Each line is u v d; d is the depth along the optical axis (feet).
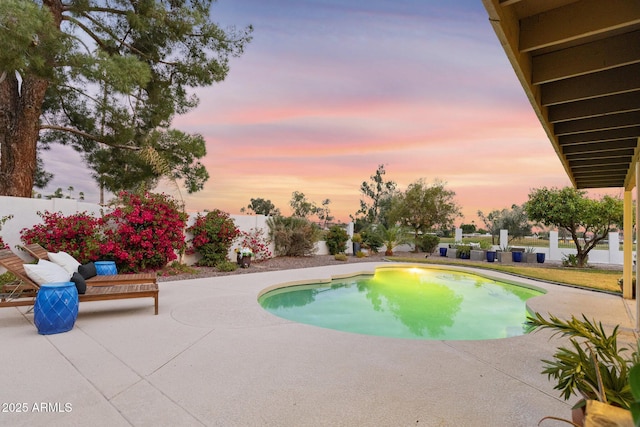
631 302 23.00
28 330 14.42
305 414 8.39
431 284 34.35
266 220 45.52
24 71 24.07
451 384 10.20
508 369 11.41
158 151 36.70
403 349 13.12
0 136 30.73
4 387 9.43
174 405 8.69
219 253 36.60
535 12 8.24
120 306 19.16
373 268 39.11
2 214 23.18
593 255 50.98
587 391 6.69
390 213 68.13
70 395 9.05
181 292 23.27
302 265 41.24
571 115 13.09
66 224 25.09
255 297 21.79
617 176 25.62
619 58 9.00
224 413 8.36
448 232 71.56
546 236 63.41
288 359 11.87
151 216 29.45
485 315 23.32
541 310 20.45
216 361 11.56
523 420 8.25
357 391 9.64
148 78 29.12
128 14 31.58
